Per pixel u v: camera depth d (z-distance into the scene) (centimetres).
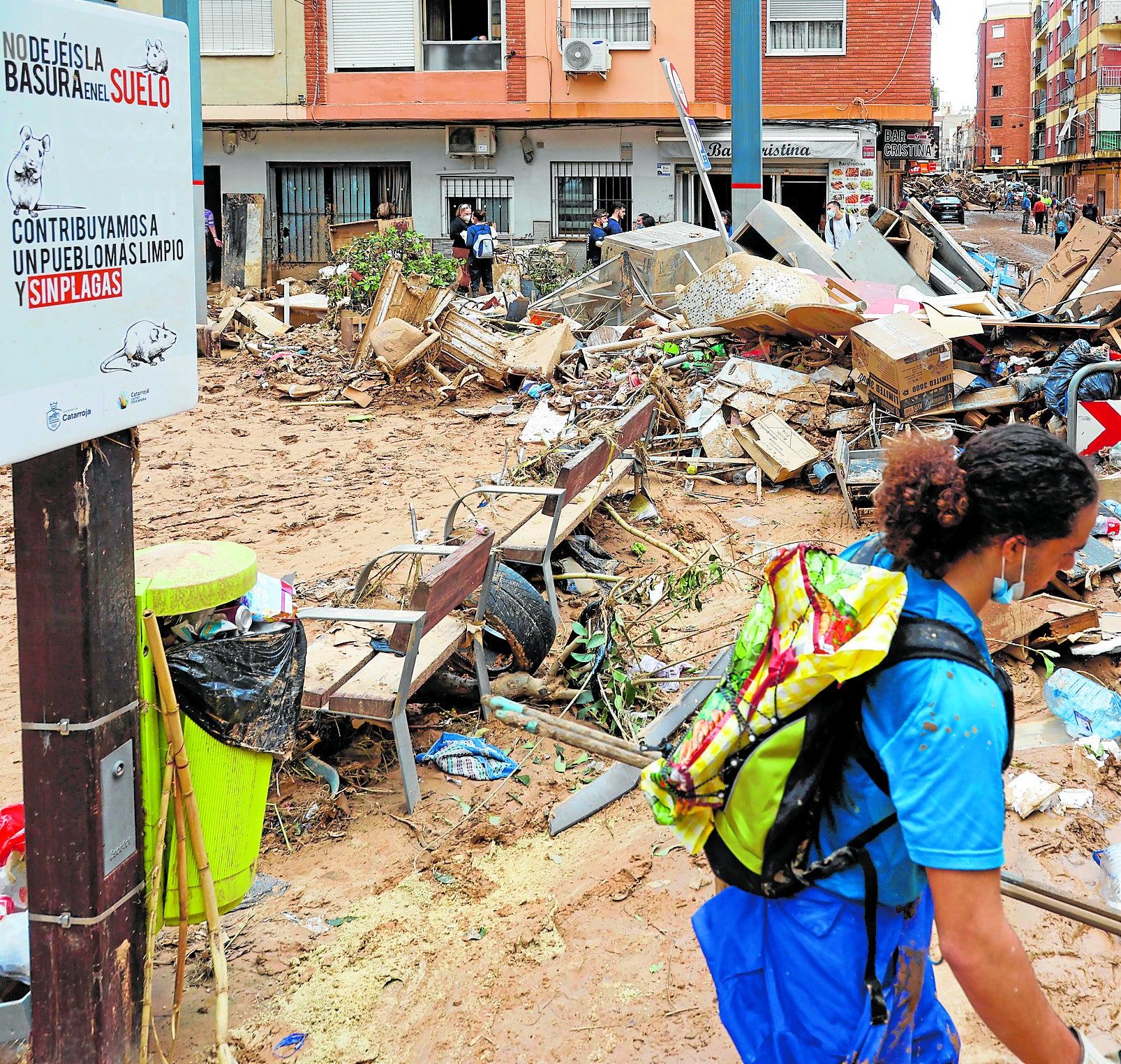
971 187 8300
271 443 1141
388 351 1336
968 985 182
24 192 233
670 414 1067
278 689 325
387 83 2495
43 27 236
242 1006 338
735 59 1733
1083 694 511
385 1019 333
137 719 289
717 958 219
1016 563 193
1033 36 9456
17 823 326
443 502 898
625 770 458
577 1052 317
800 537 822
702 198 2711
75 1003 282
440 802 457
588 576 658
